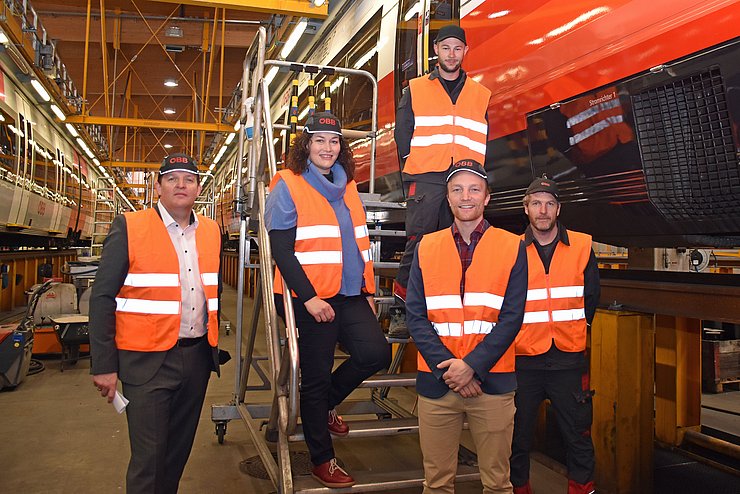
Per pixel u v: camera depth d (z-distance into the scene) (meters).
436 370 2.09
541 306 2.71
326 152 2.54
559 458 3.96
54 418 4.48
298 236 2.50
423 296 2.21
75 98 12.84
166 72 17.66
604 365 3.26
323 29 6.96
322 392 2.56
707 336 5.65
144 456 2.22
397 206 3.79
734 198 2.32
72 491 3.17
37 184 11.08
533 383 2.75
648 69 2.45
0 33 7.76
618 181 2.70
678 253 4.22
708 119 2.30
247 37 13.99
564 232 2.78
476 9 3.59
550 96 2.96
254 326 3.82
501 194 3.54
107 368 2.18
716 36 2.17
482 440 2.15
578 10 2.78
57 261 16.78
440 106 2.98
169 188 2.33
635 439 3.22
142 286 2.27
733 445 3.71
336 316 2.61
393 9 4.94
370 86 5.34
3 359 5.18
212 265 2.47
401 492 3.23
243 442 3.99
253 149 3.86
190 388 2.41
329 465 2.56
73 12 13.51
